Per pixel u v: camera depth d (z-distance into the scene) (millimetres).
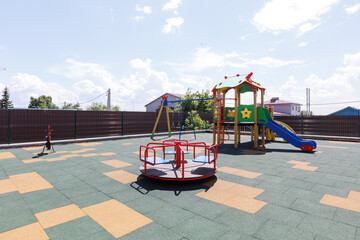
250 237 2807
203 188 4781
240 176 5738
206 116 23297
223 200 4098
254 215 3459
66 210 3639
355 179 5477
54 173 5938
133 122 16172
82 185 4941
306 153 9352
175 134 17844
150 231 2959
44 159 7793
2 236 2834
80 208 3719
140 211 3605
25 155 8539
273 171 6266
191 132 19266
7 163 7137
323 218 3361
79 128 13312
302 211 3613
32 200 4062
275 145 11938
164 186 4902
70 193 4434
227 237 2805
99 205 3844
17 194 4371
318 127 15719
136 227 3072
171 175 5102
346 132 14680
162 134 17109
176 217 3389
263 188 4785
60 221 3252
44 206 3795
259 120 10875
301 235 2861
